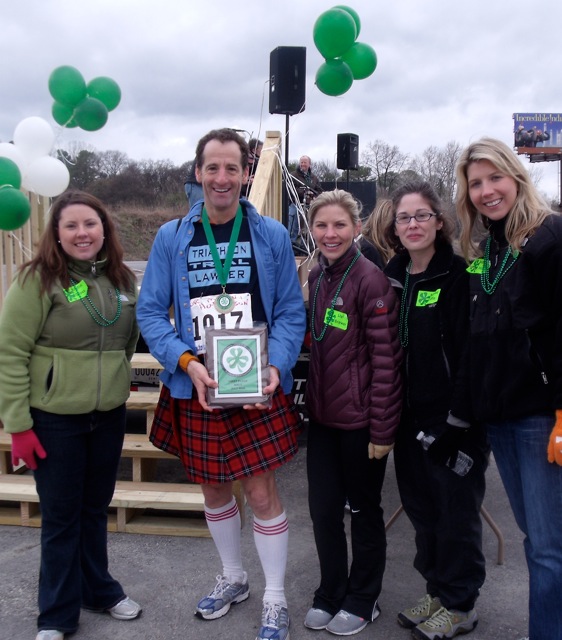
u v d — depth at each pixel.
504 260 2.09
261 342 2.31
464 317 2.31
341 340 2.44
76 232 2.35
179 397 2.42
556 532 2.08
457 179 2.23
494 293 2.10
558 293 1.93
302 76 5.98
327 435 2.56
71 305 2.38
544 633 2.15
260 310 2.46
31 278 2.35
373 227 3.49
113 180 39.06
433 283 2.35
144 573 3.06
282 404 2.52
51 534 2.45
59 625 2.49
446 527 2.42
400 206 2.34
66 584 2.49
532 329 2.00
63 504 2.43
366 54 4.19
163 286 2.49
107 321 2.46
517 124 53.50
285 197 5.68
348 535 3.56
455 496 2.40
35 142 3.68
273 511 2.54
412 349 2.40
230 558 2.76
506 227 2.09
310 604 2.81
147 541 3.39
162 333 2.42
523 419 2.08
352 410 2.43
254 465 2.43
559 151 53.09
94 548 2.63
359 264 2.45
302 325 2.54
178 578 3.01
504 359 2.07
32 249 4.47
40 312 2.35
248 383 2.29
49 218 2.38
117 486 3.59
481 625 2.63
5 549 3.30
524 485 2.12
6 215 3.11
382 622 2.65
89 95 3.99
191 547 3.33
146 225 35.75
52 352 2.38
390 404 2.38
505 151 2.08
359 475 2.48
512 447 2.15
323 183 9.70
